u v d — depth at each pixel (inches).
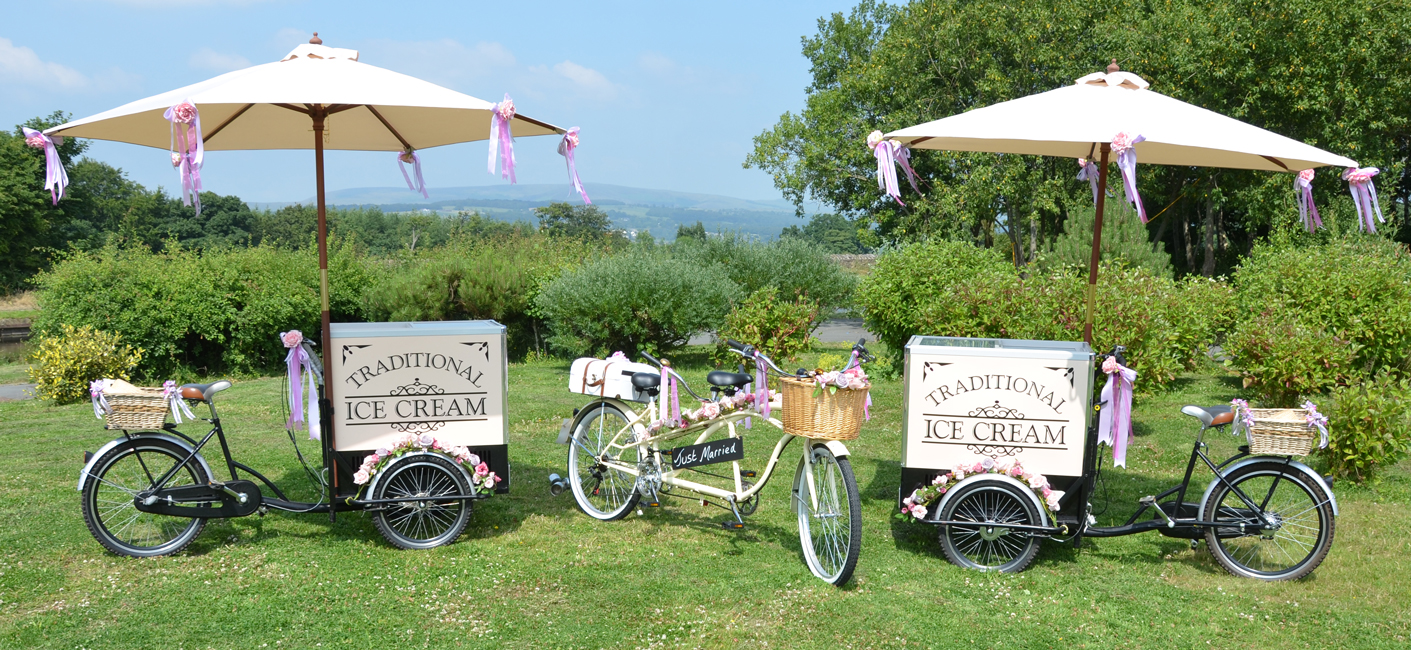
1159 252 584.1
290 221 2598.4
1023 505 166.2
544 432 301.9
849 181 1032.8
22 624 135.5
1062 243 569.3
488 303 576.7
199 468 171.0
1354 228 590.6
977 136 156.3
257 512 181.9
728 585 157.6
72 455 259.9
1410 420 257.6
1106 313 285.4
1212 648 136.0
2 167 1622.8
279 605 145.3
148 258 534.0
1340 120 727.7
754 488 179.6
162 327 505.0
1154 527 169.9
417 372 175.3
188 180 138.3
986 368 166.9
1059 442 166.1
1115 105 163.8
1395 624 145.6
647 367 196.4
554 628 139.4
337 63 163.5
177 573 159.0
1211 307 415.8
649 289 494.6
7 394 462.3
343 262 601.3
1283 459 165.9
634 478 204.2
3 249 1562.5
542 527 191.8
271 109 182.4
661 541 183.2
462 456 175.6
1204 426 169.6
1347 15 711.7
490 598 150.9
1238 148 147.6
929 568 168.4
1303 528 176.6
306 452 263.0
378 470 172.6
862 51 1125.7
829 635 138.3
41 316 511.5
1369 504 216.2
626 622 142.0
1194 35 749.3
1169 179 941.8
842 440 159.2
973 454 168.6
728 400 178.2
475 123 194.5
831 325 872.3
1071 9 791.7
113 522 178.4
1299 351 293.0
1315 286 373.7
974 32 831.7
